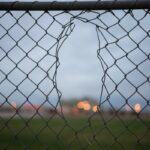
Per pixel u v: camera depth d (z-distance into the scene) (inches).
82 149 87.3
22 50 86.7
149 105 83.9
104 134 319.9
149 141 151.3
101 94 82.4
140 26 81.9
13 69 87.4
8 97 88.2
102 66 82.0
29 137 276.8
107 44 82.2
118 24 82.0
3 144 204.5
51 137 413.4
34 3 84.2
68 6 82.4
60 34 82.8
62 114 85.8
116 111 83.7
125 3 80.6
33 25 85.4
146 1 79.9
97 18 82.0
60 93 84.4
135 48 82.7
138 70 83.4
